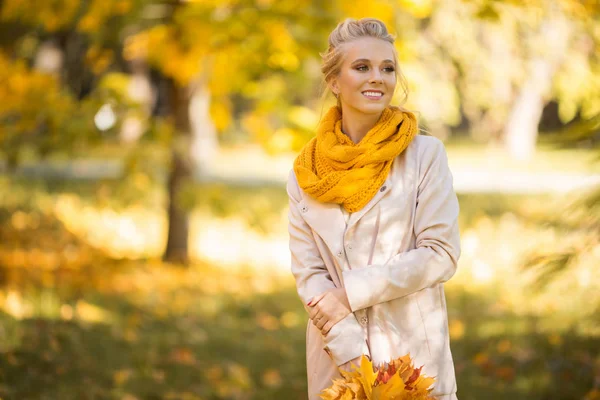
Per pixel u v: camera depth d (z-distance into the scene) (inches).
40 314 259.3
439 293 105.8
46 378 197.6
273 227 547.2
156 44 350.9
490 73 437.4
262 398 215.3
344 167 103.4
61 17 362.6
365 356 95.4
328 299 102.8
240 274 403.9
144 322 290.7
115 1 343.0
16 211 517.7
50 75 342.6
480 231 480.7
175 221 411.2
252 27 304.3
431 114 433.1
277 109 322.0
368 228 104.3
